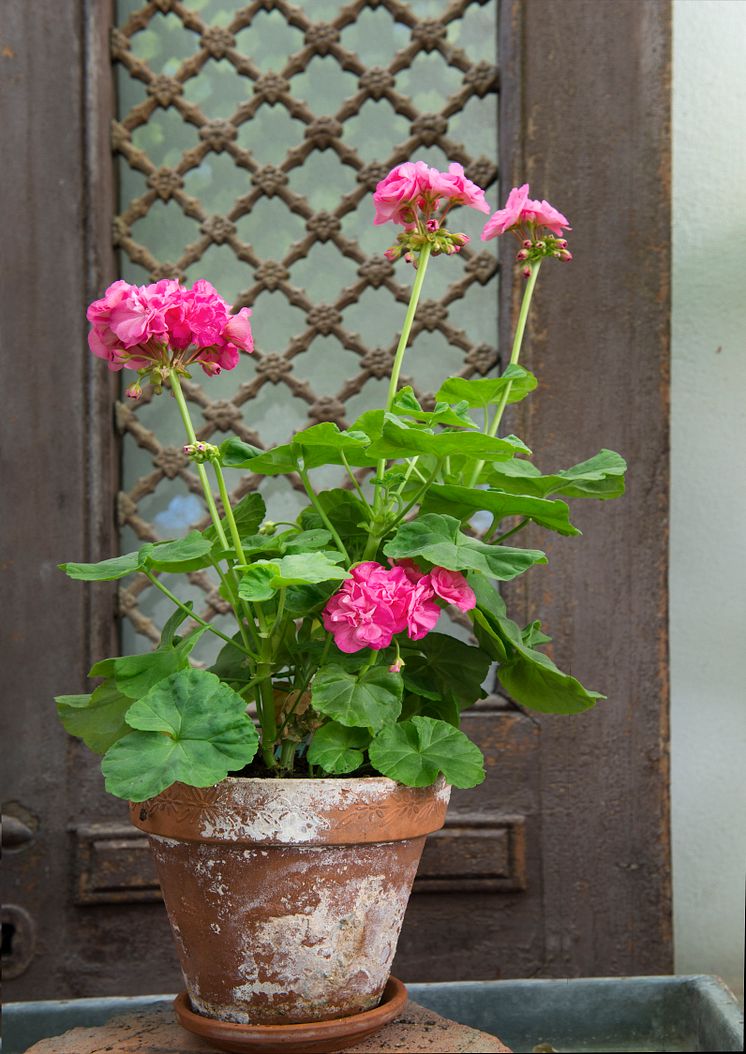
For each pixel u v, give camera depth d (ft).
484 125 4.86
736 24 4.77
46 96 4.52
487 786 4.43
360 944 2.97
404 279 4.90
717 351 4.74
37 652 4.39
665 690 4.47
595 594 4.50
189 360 3.12
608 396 4.53
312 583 3.01
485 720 4.44
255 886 2.87
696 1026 4.18
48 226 4.50
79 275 4.51
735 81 4.76
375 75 4.72
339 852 2.89
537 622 3.54
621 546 4.51
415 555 2.93
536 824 4.43
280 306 4.93
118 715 3.26
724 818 4.65
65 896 4.33
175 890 3.00
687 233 4.75
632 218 4.56
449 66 4.75
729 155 4.75
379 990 3.10
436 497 3.27
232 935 2.91
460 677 3.47
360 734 3.07
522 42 4.58
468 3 4.74
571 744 4.45
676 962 4.61
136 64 4.69
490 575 2.90
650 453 4.52
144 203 4.71
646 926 4.42
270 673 3.25
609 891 4.42
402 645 3.43
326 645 3.16
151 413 4.85
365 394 4.93
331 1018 2.98
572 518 4.51
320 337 4.93
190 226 4.89
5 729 4.35
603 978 4.34
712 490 4.74
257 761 3.31
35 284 4.48
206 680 2.89
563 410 4.53
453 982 4.31
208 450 3.05
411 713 3.43
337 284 4.93
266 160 4.92
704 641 4.70
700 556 4.72
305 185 4.91
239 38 4.92
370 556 3.26
